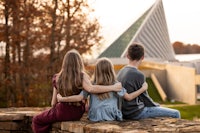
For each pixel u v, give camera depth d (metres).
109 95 6.47
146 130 5.77
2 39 27.12
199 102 57.50
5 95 26.81
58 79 6.55
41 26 28.59
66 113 6.57
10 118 7.75
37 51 29.11
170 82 65.12
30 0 27.66
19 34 27.31
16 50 28.17
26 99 27.39
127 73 6.57
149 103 6.77
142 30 98.00
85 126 6.11
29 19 27.77
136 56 6.59
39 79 28.39
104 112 6.49
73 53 6.53
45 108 9.03
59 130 6.69
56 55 28.52
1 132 7.80
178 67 62.00
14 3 26.83
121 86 6.43
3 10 27.09
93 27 29.61
